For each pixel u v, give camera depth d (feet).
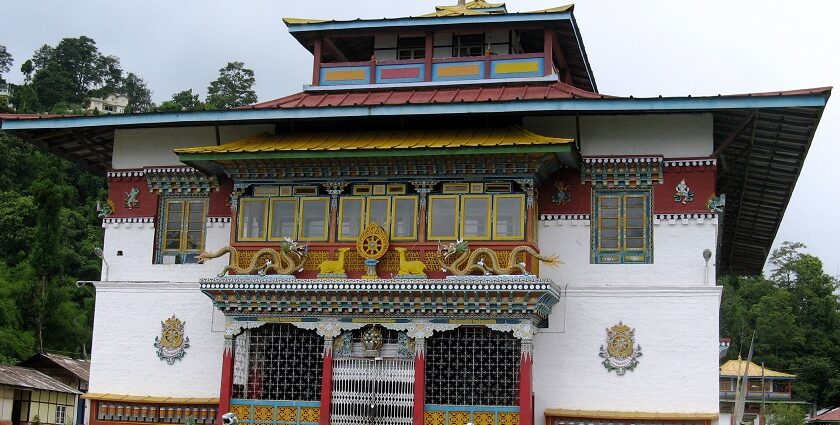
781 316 313.53
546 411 80.79
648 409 80.02
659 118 83.61
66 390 175.94
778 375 255.70
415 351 79.51
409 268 79.61
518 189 80.38
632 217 83.61
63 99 479.82
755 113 78.89
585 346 82.07
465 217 80.53
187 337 89.25
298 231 83.41
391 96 90.17
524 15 90.27
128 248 92.38
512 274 77.92
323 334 81.10
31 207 293.02
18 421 169.89
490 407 77.97
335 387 80.59
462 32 93.86
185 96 417.28
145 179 93.04
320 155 80.94
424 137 83.35
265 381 83.97
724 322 312.71
